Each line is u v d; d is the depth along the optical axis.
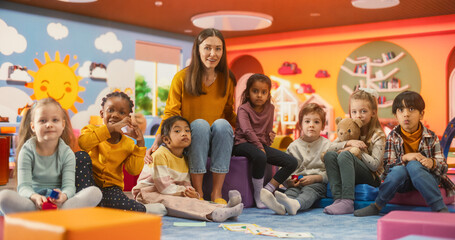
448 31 7.21
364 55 8.08
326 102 8.23
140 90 9.57
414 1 6.39
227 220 2.34
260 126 3.02
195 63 2.89
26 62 6.82
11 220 1.17
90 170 2.27
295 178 2.88
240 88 9.44
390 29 7.62
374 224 2.21
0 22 6.57
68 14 7.24
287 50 8.77
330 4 6.61
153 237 1.21
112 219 1.17
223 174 2.78
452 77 7.44
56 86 7.12
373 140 2.80
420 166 2.41
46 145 2.09
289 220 2.35
